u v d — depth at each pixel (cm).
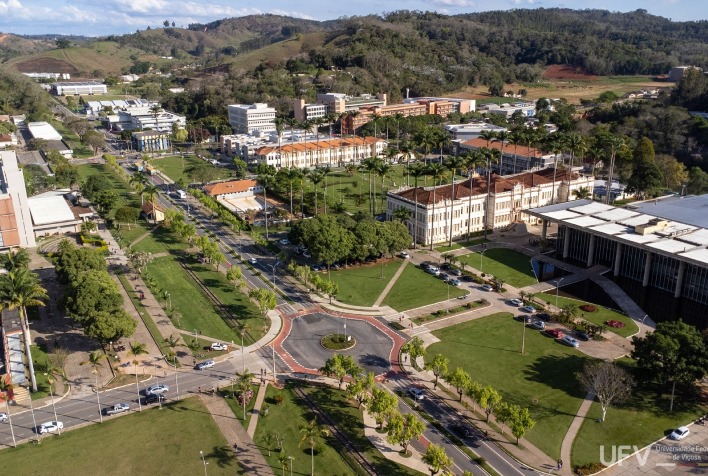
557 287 17025
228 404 11462
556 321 14925
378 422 10412
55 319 14912
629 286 17175
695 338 11281
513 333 14300
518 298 16325
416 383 12169
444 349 13525
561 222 19038
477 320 15012
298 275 17800
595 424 10694
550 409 11175
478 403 10781
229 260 19288
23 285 11719
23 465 9750
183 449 10131
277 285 17238
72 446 10231
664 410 11100
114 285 14512
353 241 18038
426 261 19225
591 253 18650
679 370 10900
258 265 18800
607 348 13512
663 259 16525
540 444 10181
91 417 11081
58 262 15825
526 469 9550
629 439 10256
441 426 10712
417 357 13162
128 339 13912
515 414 9962
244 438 10425
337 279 17712
